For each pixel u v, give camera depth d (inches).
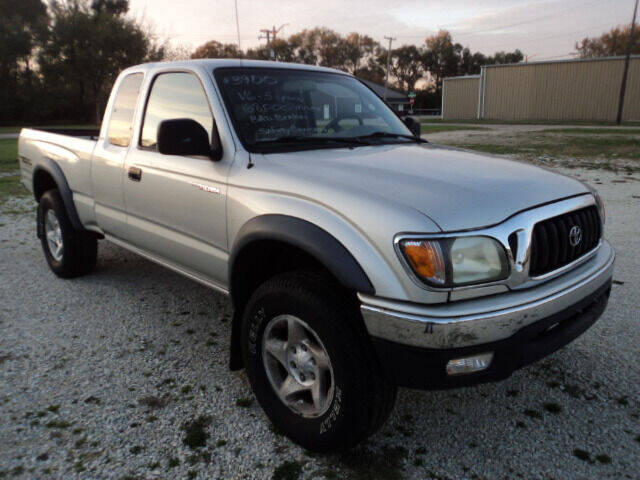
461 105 1846.7
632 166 463.8
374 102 149.5
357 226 83.4
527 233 84.3
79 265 181.3
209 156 110.5
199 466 92.7
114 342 138.3
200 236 116.7
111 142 148.9
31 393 114.2
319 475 90.5
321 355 90.9
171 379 120.6
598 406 109.6
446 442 99.1
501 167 104.6
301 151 112.6
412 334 77.9
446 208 81.5
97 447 97.3
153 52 1665.8
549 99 1617.9
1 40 1670.8
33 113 1743.4
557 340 88.9
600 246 107.4
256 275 108.4
